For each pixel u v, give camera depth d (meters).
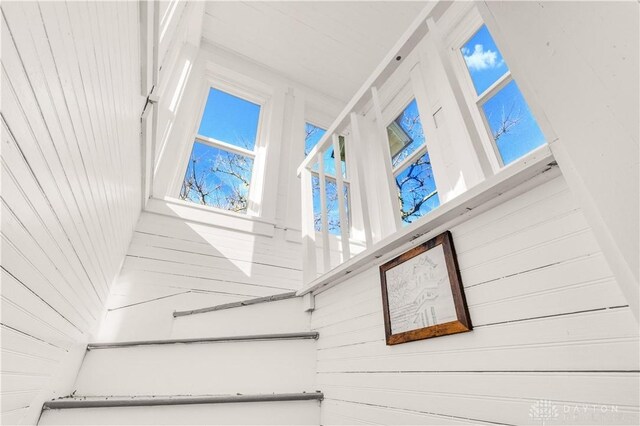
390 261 1.11
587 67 0.47
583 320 0.59
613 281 0.57
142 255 1.99
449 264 0.87
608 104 0.43
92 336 1.56
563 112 0.50
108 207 1.09
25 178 0.49
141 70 1.19
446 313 0.85
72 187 0.71
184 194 2.52
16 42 0.40
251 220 2.47
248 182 2.87
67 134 0.62
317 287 1.49
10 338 0.60
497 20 0.64
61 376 1.11
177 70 2.70
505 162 2.01
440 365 0.85
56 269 0.73
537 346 0.65
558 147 0.52
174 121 2.57
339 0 2.99
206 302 2.04
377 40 3.31
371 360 1.11
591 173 0.45
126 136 1.14
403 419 0.93
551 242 0.67
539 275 0.68
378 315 1.13
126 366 1.35
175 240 2.14
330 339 1.37
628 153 0.41
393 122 3.37
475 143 0.86
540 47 0.54
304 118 3.45
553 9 0.53
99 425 1.08
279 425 1.24
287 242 2.54
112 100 0.89
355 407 1.14
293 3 3.01
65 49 0.55
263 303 1.63
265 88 3.38
